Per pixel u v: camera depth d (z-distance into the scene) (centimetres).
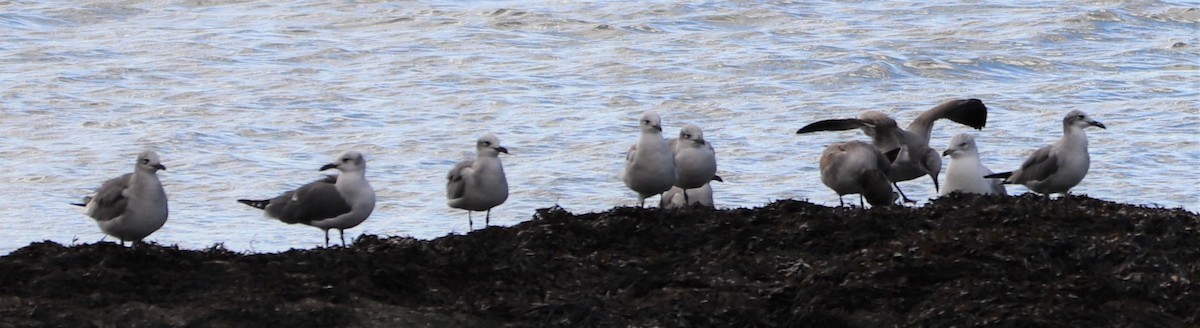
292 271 1455
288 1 5372
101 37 4678
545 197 2780
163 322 1336
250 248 2372
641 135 1802
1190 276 1451
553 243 1572
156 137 3297
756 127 3441
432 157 3130
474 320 1379
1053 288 1401
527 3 5275
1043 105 3706
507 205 2723
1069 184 1866
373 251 1532
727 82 3994
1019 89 3938
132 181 1617
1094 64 4281
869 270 1444
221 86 3938
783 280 1455
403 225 2569
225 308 1358
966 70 4206
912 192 2823
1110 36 4734
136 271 1443
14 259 1475
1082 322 1343
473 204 1814
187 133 3341
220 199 2783
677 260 1520
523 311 1384
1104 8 5053
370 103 3716
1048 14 4981
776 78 4056
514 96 3800
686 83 3975
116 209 1608
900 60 4266
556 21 4925
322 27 4891
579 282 1466
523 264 1488
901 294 1410
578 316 1375
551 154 3134
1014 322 1342
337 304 1391
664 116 3600
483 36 4716
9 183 2894
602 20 4944
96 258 1473
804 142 3256
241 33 4759
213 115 3562
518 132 3359
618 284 1456
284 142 3294
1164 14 5019
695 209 1697
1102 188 2862
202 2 5338
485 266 1486
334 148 3231
